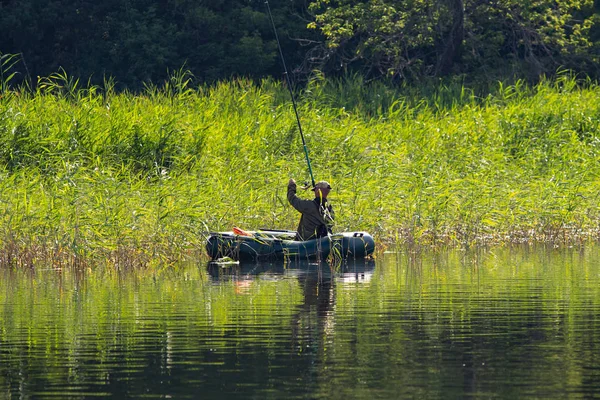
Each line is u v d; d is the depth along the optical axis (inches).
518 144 3127.5
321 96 3639.3
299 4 5132.9
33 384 1026.1
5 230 2041.1
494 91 4330.7
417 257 2111.2
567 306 1445.6
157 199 2202.3
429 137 3065.9
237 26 4950.8
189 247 2172.7
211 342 1214.9
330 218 2127.2
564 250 2209.6
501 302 1487.5
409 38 4559.5
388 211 2377.0
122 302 1525.6
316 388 997.8
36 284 1743.4
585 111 3442.4
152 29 4803.2
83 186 2207.2
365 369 1071.6
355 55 4714.6
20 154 2532.0
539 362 1096.8
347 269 1929.1
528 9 4616.1
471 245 2319.1
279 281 1761.8
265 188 2411.4
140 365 1103.0
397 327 1296.8
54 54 5108.3
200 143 2758.4
